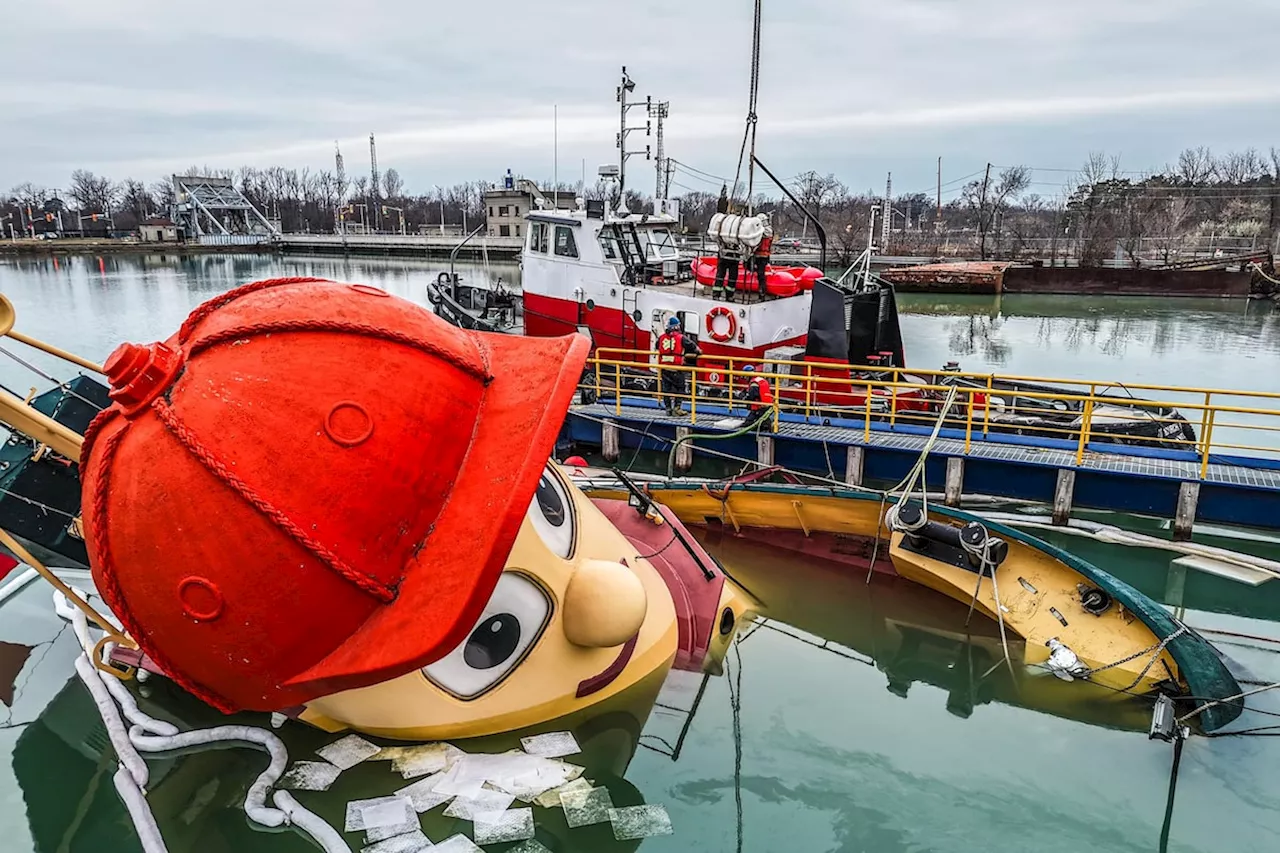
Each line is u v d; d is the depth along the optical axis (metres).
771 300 15.62
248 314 4.04
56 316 34.00
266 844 4.84
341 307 4.14
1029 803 5.30
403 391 3.99
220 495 3.70
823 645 7.41
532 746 5.41
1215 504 11.10
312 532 3.74
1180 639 6.34
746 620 7.86
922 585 8.17
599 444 15.30
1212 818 5.14
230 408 3.77
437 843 4.67
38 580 8.34
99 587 4.14
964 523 7.92
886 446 12.78
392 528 3.87
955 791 5.42
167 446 3.75
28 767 5.70
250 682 4.00
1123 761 5.73
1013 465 12.01
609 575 5.45
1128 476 11.38
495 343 4.73
